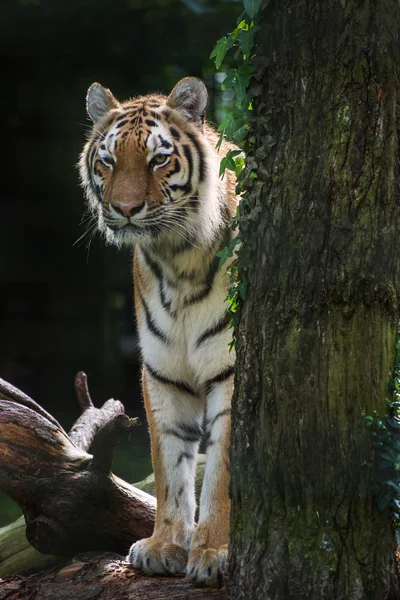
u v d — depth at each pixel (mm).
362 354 6473
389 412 6566
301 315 6527
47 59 26594
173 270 8625
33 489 9016
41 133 27469
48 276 28469
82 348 28859
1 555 10016
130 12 25688
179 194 8586
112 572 8227
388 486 6457
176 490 8781
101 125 9086
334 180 6430
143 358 9062
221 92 26094
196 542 8070
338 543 6453
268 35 6715
